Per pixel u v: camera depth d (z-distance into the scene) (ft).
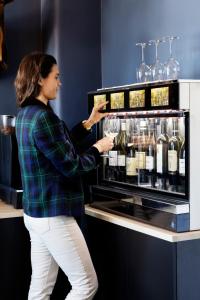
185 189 7.69
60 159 7.54
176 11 9.38
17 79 7.97
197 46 8.91
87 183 10.52
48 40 11.63
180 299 7.51
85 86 11.59
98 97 9.52
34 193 7.78
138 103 8.30
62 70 11.31
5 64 10.82
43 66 7.81
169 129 8.33
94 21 11.64
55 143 7.53
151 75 8.92
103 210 9.39
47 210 7.71
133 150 9.06
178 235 7.45
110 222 8.86
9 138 10.17
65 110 11.38
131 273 8.41
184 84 7.45
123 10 10.92
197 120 7.60
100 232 9.25
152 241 7.84
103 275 9.26
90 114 9.86
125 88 8.63
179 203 7.59
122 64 11.02
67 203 7.78
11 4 11.64
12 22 11.68
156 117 8.54
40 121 7.53
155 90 7.88
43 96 7.97
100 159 8.31
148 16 10.16
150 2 10.09
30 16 11.83
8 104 11.73
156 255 7.78
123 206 8.78
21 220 9.70
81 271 7.94
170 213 7.65
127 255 8.48
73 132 9.25
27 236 9.78
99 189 9.47
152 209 8.05
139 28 10.44
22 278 9.80
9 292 9.71
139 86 8.25
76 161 7.70
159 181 8.47
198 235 7.61
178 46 9.37
